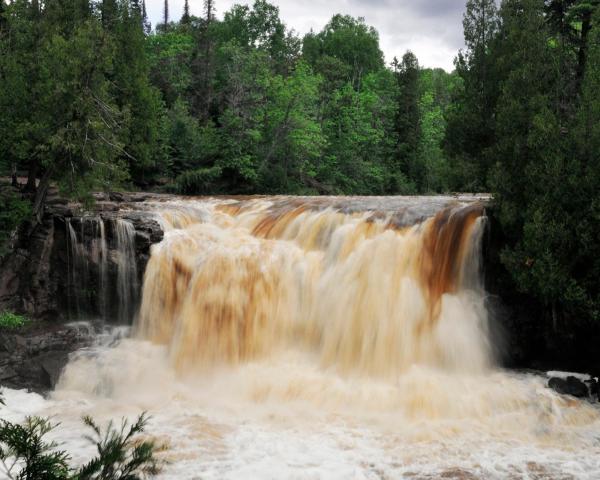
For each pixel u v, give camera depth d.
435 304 16.77
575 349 16.52
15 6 22.78
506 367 16.58
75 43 20.45
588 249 15.23
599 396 14.20
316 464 11.14
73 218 20.39
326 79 69.56
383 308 16.69
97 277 20.11
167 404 14.66
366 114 66.94
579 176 15.91
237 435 12.60
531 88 19.50
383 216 19.47
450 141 28.53
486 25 27.84
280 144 51.94
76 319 20.25
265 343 17.53
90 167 21.12
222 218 23.59
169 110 47.91
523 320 16.94
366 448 11.89
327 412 13.88
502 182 17.27
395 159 71.81
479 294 17.14
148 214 22.09
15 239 19.62
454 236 17.64
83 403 15.09
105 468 4.27
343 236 19.08
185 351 17.62
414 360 15.93
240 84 50.84
